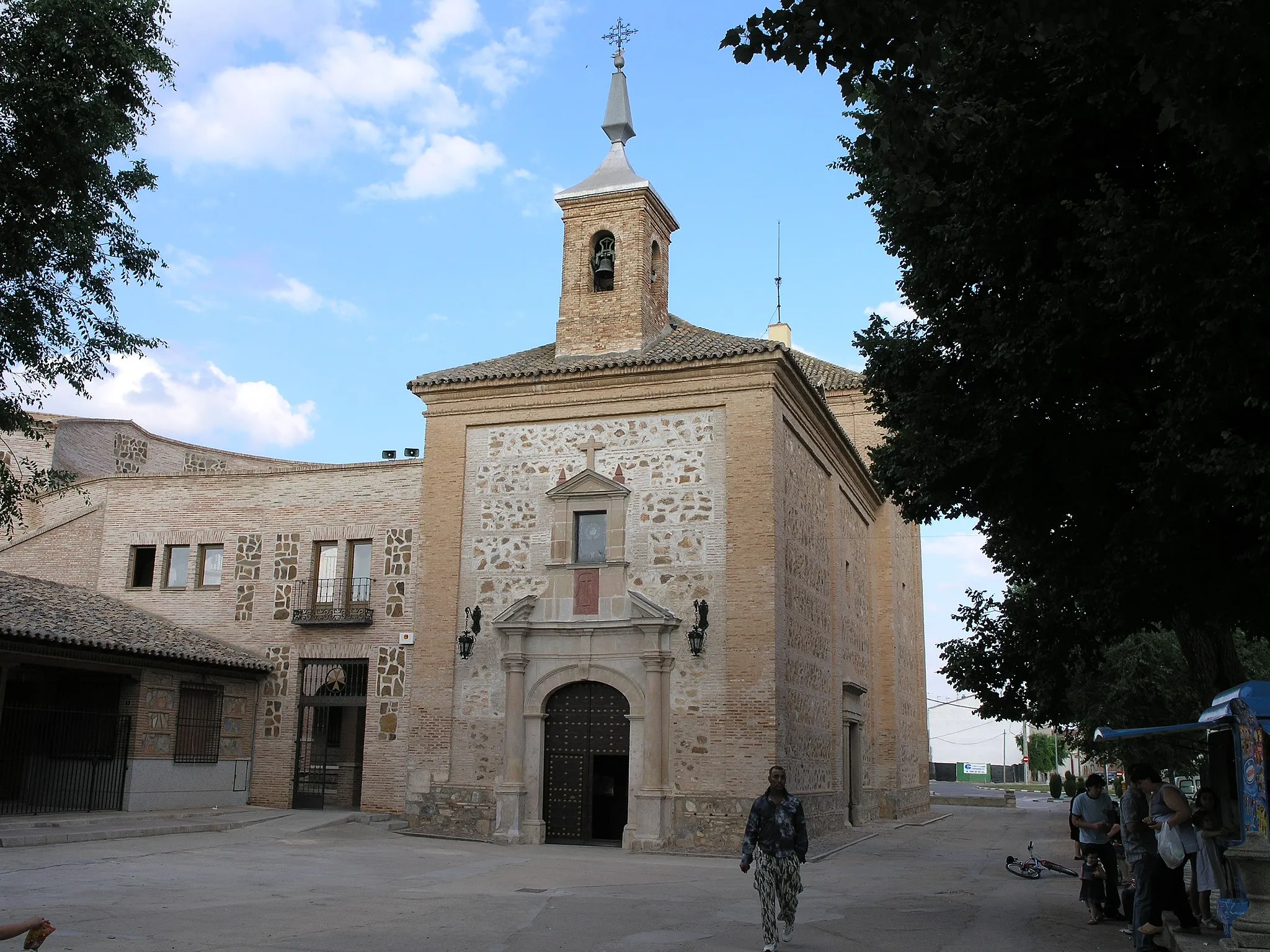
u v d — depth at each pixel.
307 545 28.86
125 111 14.43
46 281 14.10
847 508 30.92
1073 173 11.95
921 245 14.16
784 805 11.34
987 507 14.23
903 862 21.50
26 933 7.48
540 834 21.98
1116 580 12.48
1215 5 7.67
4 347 13.71
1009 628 19.38
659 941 11.52
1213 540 11.40
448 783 22.98
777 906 11.62
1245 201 10.31
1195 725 11.86
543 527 23.67
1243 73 8.02
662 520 22.73
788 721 22.27
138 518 30.47
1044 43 11.38
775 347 22.41
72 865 16.08
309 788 28.22
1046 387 12.43
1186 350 10.28
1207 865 11.41
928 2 8.08
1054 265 12.36
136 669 24.42
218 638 28.91
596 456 23.61
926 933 12.59
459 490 24.50
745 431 22.55
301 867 17.12
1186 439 10.38
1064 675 18.86
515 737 22.47
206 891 14.20
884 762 34.16
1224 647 15.12
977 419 14.04
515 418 24.44
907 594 39.25
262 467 42.16
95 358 14.59
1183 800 11.39
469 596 23.89
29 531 33.84
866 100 15.88
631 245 25.59
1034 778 91.00
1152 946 11.39
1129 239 10.19
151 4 14.37
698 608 21.88
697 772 21.30
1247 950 9.12
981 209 12.43
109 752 24.27
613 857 20.06
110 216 14.69
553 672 22.66
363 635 27.78
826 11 8.14
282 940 10.96
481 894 14.86
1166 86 8.16
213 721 26.70
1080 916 14.12
